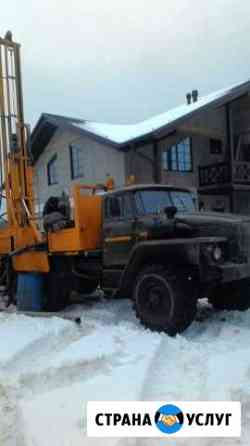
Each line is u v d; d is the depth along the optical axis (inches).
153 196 257.3
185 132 721.6
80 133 701.3
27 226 311.7
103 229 266.2
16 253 304.5
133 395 140.3
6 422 131.3
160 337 207.0
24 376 161.9
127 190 254.4
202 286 236.1
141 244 230.7
